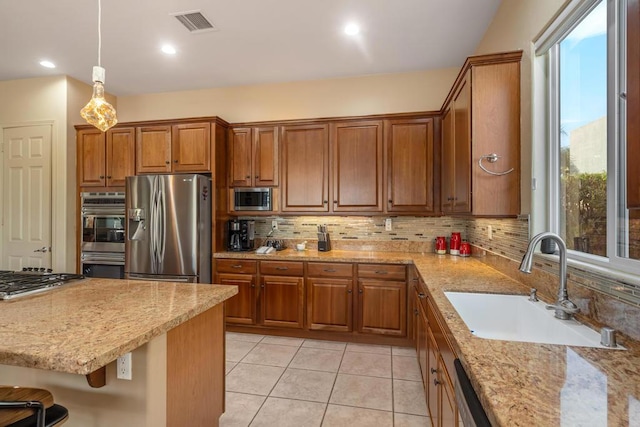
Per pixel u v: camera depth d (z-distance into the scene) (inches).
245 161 141.0
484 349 40.0
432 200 126.2
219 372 71.4
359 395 87.2
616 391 30.4
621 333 44.0
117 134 143.3
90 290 68.9
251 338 127.1
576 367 35.3
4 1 90.8
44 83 144.3
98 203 142.2
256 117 152.6
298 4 92.7
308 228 148.6
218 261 132.8
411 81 138.6
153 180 128.3
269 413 79.6
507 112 76.2
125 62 129.3
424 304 81.4
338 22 101.7
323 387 91.3
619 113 49.5
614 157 50.0
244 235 144.9
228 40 112.5
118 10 95.3
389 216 138.4
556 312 53.1
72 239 145.0
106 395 51.8
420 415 78.6
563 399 29.0
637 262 44.5
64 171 142.8
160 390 52.5
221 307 72.9
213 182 134.0
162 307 56.7
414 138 127.6
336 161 133.1
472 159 77.6
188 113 159.3
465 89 82.6
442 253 131.3
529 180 71.9
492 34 99.9
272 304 128.2
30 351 38.8
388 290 119.0
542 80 70.6
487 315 67.2
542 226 70.0
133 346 42.8
